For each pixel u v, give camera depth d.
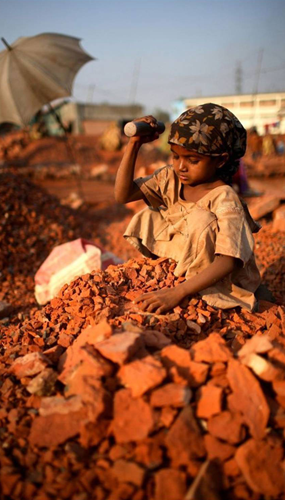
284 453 1.63
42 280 4.44
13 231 6.73
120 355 1.75
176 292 2.28
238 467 1.58
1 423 1.91
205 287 2.28
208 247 2.38
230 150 2.33
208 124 2.23
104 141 22.70
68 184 16.06
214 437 1.64
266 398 1.77
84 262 4.30
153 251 2.78
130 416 1.67
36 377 1.94
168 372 1.76
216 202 2.40
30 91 8.47
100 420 1.71
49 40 8.87
